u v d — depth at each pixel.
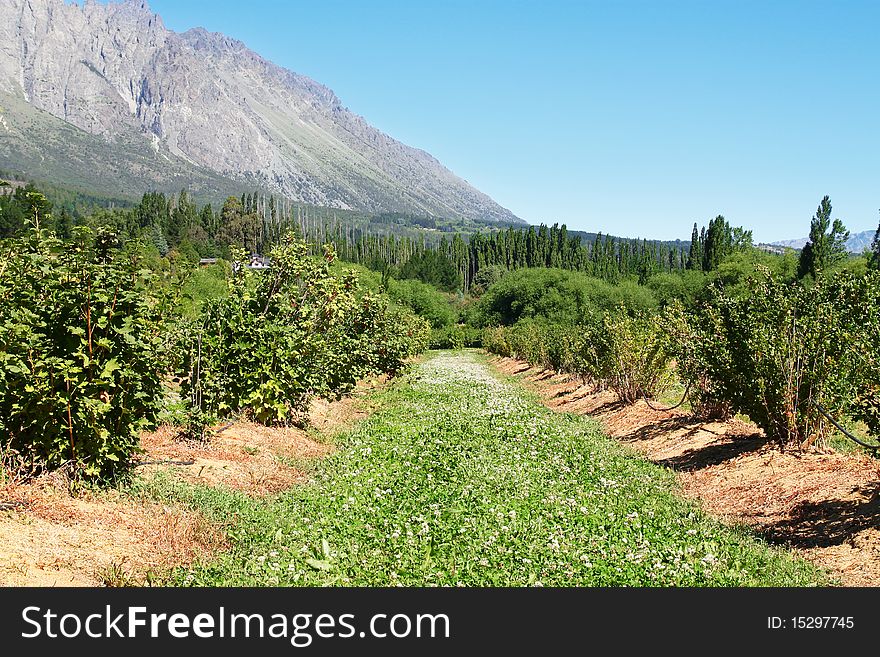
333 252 18.39
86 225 9.02
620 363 23.30
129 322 8.83
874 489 9.78
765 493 11.44
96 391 8.61
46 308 8.55
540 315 79.75
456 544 8.73
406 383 34.78
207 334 13.77
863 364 10.95
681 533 9.59
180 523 8.37
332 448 15.83
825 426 12.91
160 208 132.62
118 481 9.12
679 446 16.58
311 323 16.92
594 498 11.44
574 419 23.05
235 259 15.97
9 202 10.41
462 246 150.12
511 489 11.89
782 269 65.12
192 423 12.45
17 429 8.41
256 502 10.23
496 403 26.64
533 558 8.30
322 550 8.12
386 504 10.69
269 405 15.02
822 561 8.40
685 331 17.84
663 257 128.50
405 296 94.19
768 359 13.20
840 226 63.19
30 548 6.72
